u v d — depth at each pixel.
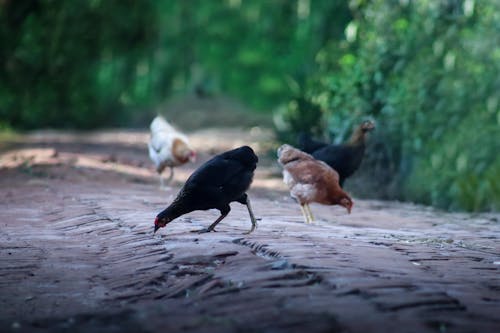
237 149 12.36
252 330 7.06
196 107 68.56
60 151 30.59
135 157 30.02
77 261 10.74
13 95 50.38
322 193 14.37
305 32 50.62
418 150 23.36
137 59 62.19
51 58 50.81
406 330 7.00
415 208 19.36
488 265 10.48
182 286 9.05
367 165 24.22
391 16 25.75
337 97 25.77
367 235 13.18
